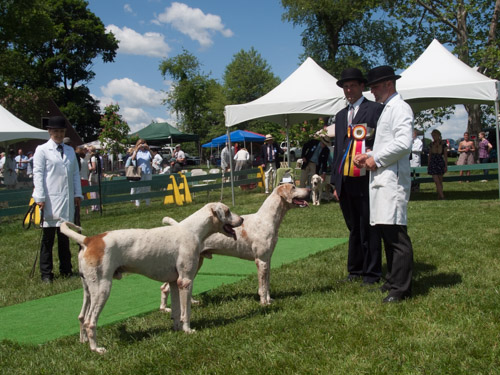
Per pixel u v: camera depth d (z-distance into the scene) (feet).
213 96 193.88
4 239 33.17
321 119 51.75
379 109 16.75
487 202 38.42
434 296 15.02
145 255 12.66
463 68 41.22
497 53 57.26
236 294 17.33
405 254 14.88
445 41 71.87
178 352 11.73
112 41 149.38
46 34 102.83
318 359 10.90
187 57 197.88
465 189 50.57
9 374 10.96
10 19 96.89
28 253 28.04
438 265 19.21
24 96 104.27
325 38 126.52
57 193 20.70
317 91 42.09
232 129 180.24
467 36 67.15
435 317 13.12
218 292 17.56
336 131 18.15
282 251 25.22
